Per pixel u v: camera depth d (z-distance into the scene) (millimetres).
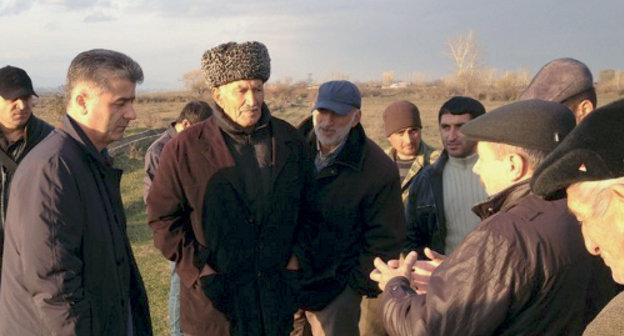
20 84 4074
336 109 3346
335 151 3516
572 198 1403
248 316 3104
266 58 2992
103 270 2605
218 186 3000
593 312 1944
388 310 2133
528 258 1810
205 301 3078
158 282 6648
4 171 4082
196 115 5035
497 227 1867
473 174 3527
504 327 1899
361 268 3543
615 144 1266
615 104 1296
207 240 3053
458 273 1886
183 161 3004
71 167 2506
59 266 2379
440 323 1887
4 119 4090
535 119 1925
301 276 3529
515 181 1980
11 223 2438
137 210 9938
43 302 2367
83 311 2445
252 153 3080
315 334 3771
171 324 4664
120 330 2709
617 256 1324
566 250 1819
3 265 2494
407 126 4445
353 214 3516
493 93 46812
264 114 3092
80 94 2607
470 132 2033
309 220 3420
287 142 3154
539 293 1837
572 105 2852
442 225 3637
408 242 3775
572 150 1325
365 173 3473
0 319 2494
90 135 2656
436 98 49812
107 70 2580
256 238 3090
